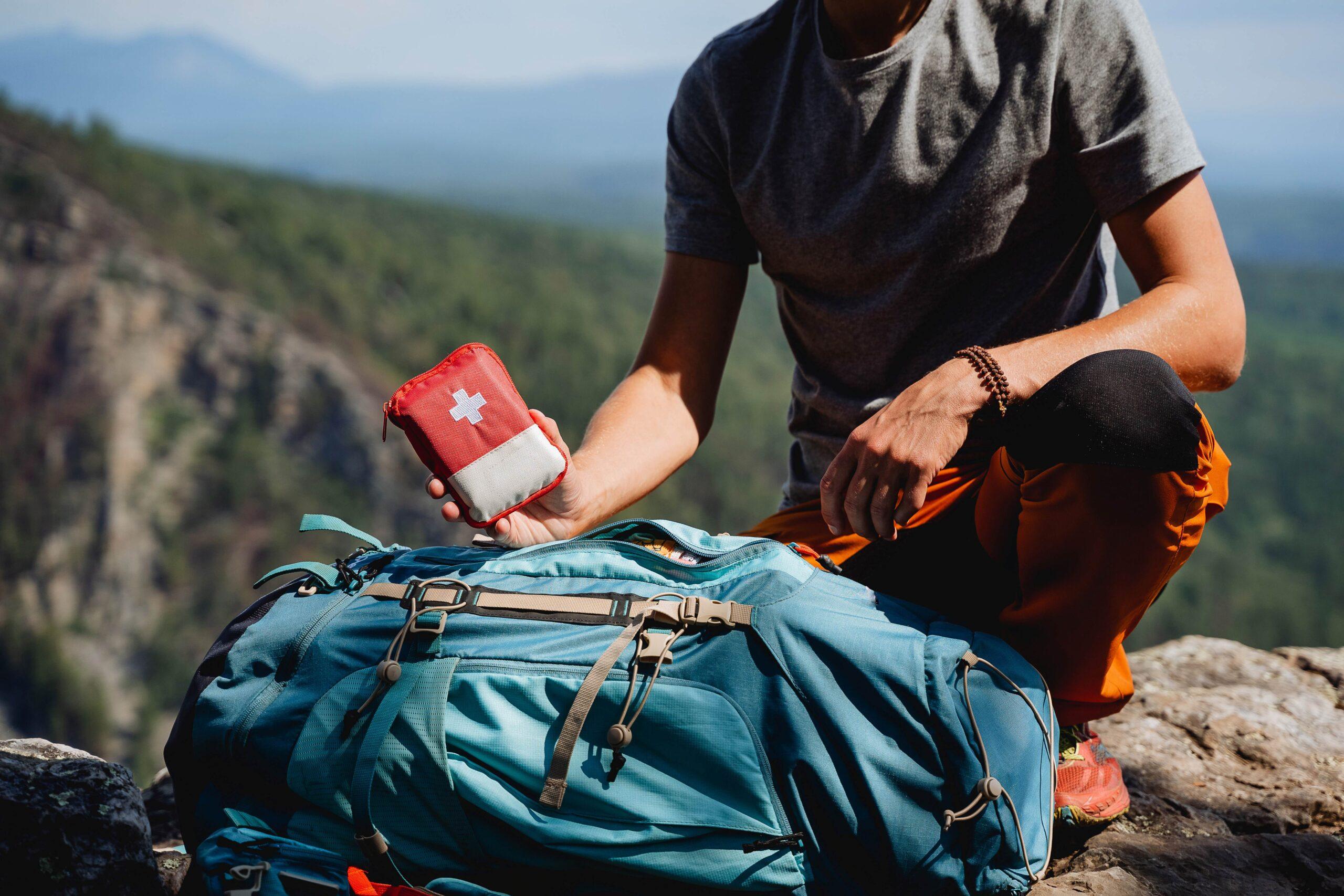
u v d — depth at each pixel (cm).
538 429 119
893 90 133
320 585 115
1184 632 8600
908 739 100
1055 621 116
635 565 112
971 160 133
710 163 155
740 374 9812
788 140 143
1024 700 106
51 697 6738
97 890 109
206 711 107
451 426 115
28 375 8312
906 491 110
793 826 98
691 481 8306
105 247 9044
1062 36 129
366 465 8062
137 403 8138
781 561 111
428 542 7881
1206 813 148
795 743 98
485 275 11450
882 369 146
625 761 98
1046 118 130
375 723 99
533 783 98
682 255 159
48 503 7794
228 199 10525
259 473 7831
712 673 100
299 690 105
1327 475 11581
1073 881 121
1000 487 122
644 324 11731
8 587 7500
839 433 152
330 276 9962
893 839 98
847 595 111
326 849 101
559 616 105
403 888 94
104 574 7506
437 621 103
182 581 7506
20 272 8725
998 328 139
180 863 134
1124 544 107
